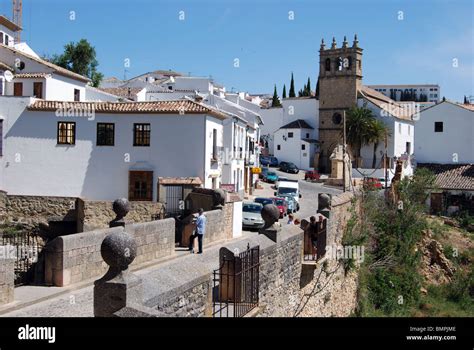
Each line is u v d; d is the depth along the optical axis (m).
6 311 12.19
